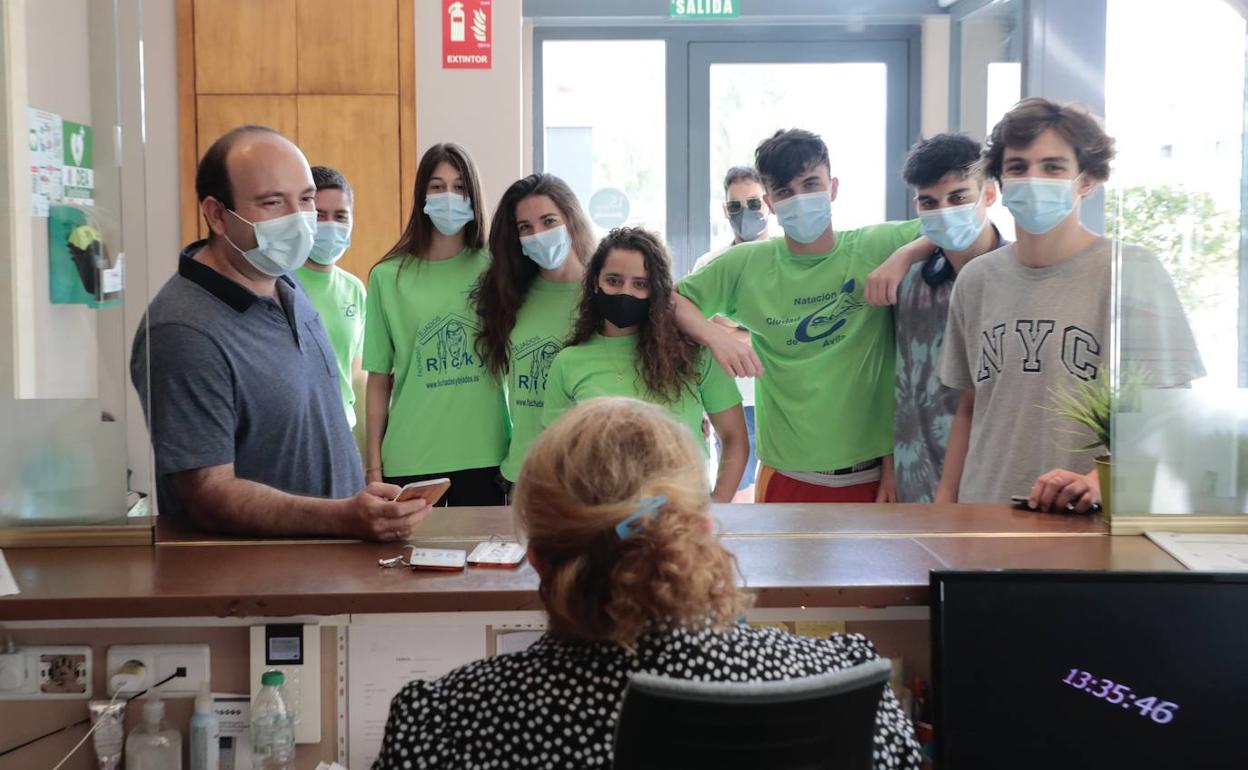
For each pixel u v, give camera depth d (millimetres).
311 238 2137
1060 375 2252
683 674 1040
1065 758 1443
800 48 5262
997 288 2381
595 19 5113
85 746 1668
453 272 2926
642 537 1024
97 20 1823
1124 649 1447
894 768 1120
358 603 1562
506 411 2914
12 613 1554
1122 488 1865
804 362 2779
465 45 4633
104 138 1861
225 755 1671
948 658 1451
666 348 2539
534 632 1655
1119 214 1853
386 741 1086
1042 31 4375
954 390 2631
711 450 3607
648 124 5301
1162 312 1850
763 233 4125
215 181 2092
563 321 2758
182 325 1978
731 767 970
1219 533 1844
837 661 1123
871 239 2811
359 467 2389
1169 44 1844
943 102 5203
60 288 1854
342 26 4641
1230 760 1436
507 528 1968
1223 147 1844
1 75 1824
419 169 2906
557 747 1038
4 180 1841
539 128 5289
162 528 2000
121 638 1647
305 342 2219
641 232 2553
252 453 2086
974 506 2129
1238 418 1850
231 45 4645
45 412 1851
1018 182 2203
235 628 1655
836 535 1876
